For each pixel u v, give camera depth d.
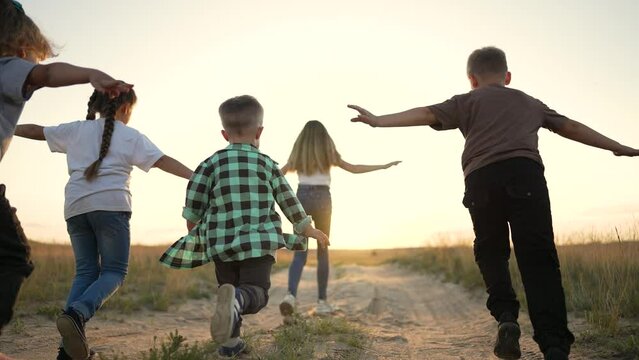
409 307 9.39
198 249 3.78
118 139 3.98
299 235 4.00
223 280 3.87
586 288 6.80
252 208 3.71
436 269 14.58
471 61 4.02
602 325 5.16
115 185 3.90
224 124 3.98
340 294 10.71
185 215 3.81
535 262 3.38
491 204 3.54
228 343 4.17
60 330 3.42
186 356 3.86
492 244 3.66
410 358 4.68
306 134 6.66
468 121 3.72
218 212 3.72
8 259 2.75
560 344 3.20
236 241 3.56
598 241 9.07
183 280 10.07
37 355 4.60
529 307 3.35
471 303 9.10
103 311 7.21
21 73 2.65
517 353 3.46
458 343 5.47
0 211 2.72
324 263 7.11
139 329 6.30
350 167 6.71
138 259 12.08
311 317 6.49
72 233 3.98
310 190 6.62
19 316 6.29
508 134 3.56
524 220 3.39
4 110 2.69
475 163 3.60
